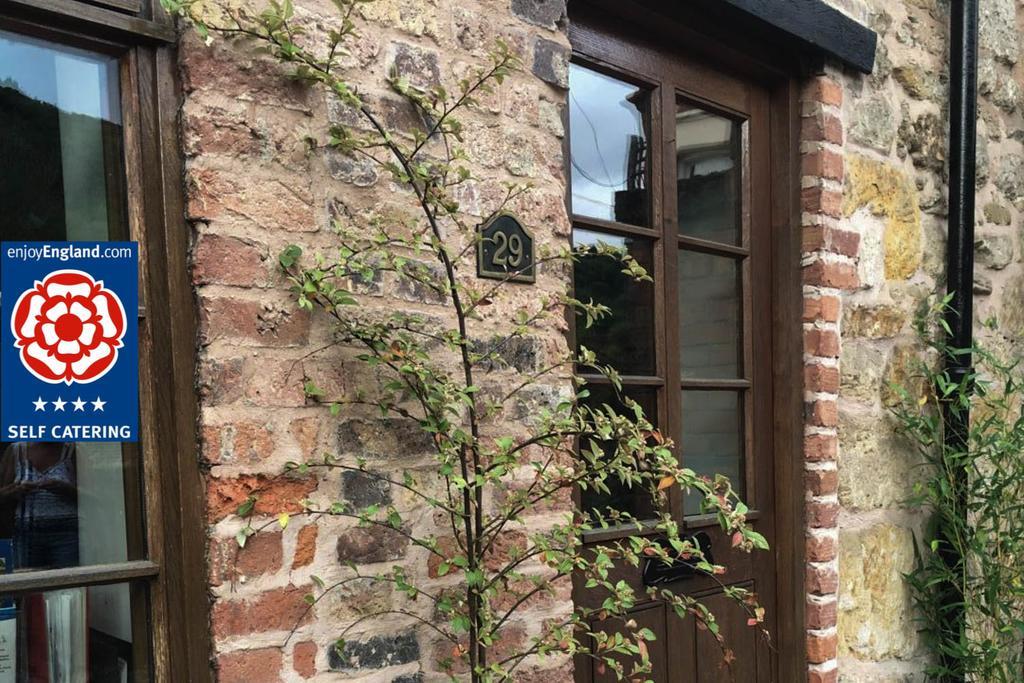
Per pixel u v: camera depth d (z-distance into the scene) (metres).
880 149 2.74
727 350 2.56
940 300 2.94
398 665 1.54
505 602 1.71
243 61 1.38
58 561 1.29
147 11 1.32
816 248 2.55
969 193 2.87
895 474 2.78
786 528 2.59
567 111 1.99
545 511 1.80
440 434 1.49
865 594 2.66
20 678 1.25
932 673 2.79
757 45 2.47
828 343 2.55
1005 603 2.71
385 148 1.55
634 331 2.27
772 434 2.62
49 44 1.28
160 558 1.32
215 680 1.34
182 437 1.33
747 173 2.59
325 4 1.48
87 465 1.32
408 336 1.49
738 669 2.49
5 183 1.27
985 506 2.79
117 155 1.33
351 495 1.49
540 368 1.78
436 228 1.49
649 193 2.33
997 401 2.77
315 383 1.44
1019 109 3.28
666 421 2.31
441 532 1.61
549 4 1.83
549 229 1.82
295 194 1.43
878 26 2.74
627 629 2.18
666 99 2.35
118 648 1.32
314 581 1.43
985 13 3.08
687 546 1.57
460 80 1.63
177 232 1.34
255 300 1.38
